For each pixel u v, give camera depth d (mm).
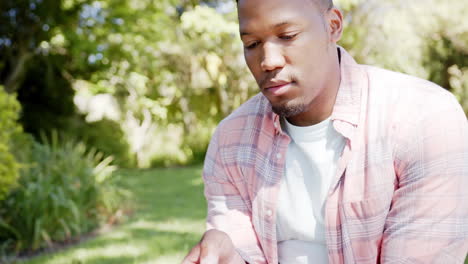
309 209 1166
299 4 949
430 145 998
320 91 1011
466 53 11414
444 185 983
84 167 5855
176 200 7125
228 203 1312
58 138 11422
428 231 983
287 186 1180
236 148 1272
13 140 5496
